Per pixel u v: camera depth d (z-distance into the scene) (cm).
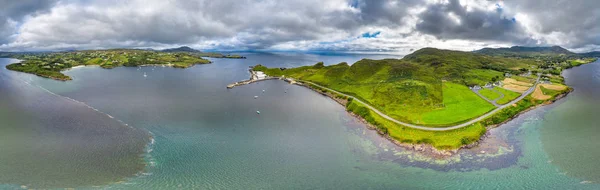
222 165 9444
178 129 12381
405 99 16500
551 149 10638
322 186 8406
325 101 18750
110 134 11419
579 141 11306
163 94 19375
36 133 11194
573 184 8388
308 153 10488
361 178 8850
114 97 17850
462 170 9244
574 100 17888
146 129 12194
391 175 9019
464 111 14450
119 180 8269
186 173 8850
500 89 19775
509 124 13312
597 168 9244
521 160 9831
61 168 8725
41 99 16588
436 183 8538
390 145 11144
